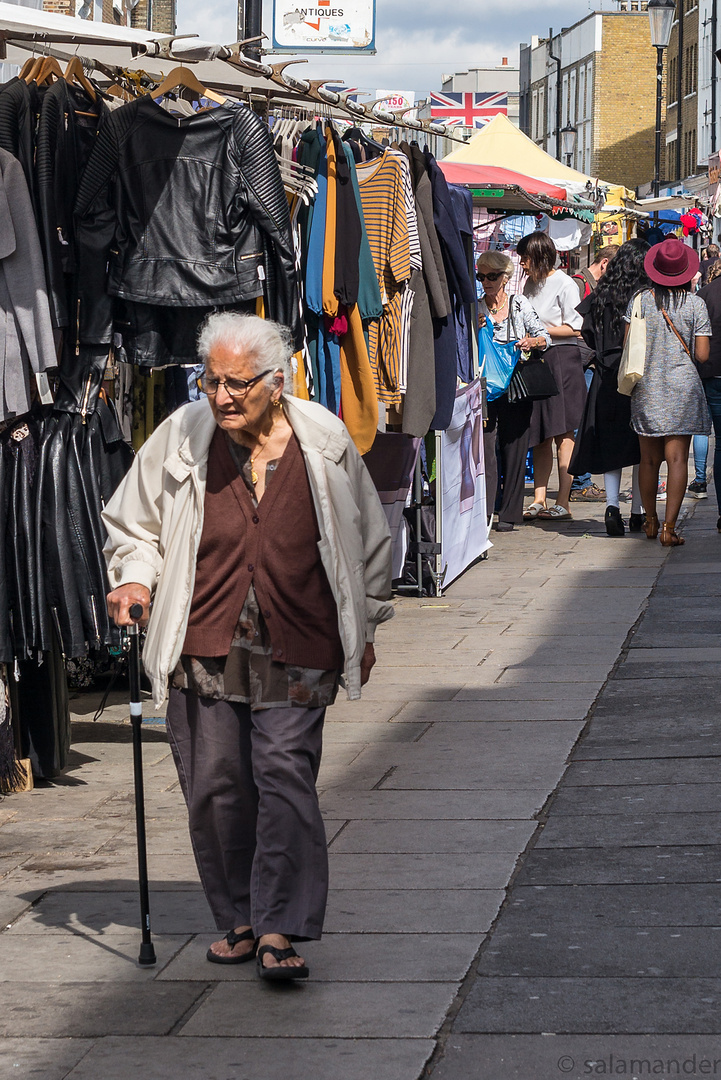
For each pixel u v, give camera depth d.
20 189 8.11
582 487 21.31
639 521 17.94
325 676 5.84
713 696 10.02
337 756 9.08
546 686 10.61
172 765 9.21
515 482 18.17
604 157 118.44
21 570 8.31
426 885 6.84
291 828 5.73
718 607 13.09
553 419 18.45
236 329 5.60
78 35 9.02
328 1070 5.09
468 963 5.93
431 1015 5.48
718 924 6.19
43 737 8.79
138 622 5.80
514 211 21.31
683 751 8.78
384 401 11.98
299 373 10.18
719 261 17.64
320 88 10.75
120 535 5.97
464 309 14.00
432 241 12.35
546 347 17.23
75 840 7.76
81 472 8.45
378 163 11.57
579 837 7.39
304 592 5.79
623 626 12.51
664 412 16.30
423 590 14.23
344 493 5.84
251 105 10.91
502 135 22.73
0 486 8.30
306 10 17.28
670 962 5.82
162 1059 5.23
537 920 6.35
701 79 89.75
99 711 9.49
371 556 6.03
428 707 10.18
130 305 8.70
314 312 10.55
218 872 6.05
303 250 10.44
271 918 5.77
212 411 5.69
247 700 5.82
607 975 5.74
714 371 16.97
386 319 11.84
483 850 7.28
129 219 8.56
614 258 17.06
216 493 5.80
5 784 8.59
